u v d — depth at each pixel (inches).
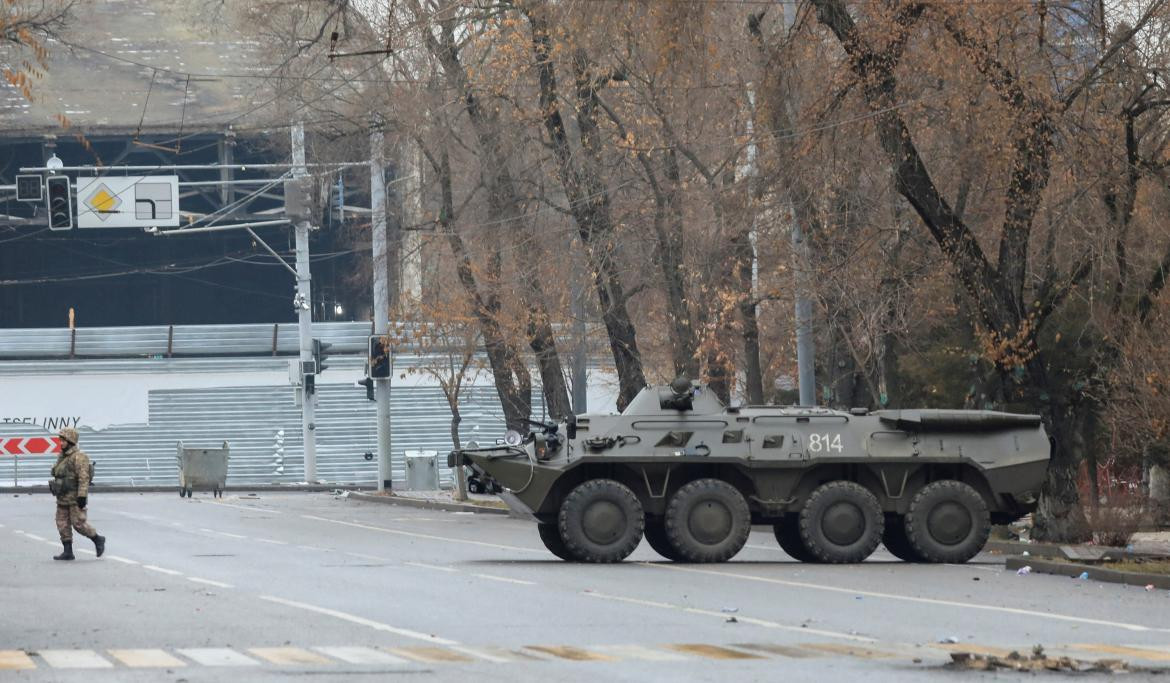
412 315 6338.6
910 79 3597.4
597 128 4768.7
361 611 2158.0
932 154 3897.6
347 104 5674.2
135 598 2343.8
